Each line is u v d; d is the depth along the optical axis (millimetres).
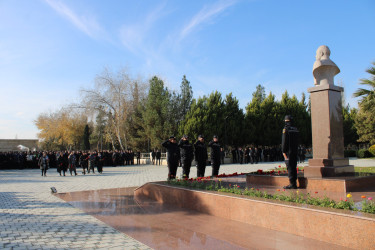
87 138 54656
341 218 4160
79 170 25391
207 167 24344
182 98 36688
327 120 7711
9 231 5801
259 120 36250
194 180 8922
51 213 7504
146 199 9180
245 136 34812
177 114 35812
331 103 7809
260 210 5414
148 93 39125
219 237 4996
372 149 29750
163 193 8508
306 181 7082
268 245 4414
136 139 37781
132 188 12195
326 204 4730
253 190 6609
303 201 5121
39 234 5555
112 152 31484
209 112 31844
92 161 21547
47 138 60219
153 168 26375
